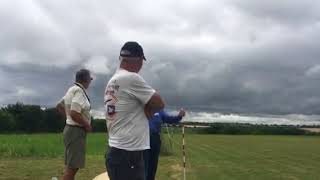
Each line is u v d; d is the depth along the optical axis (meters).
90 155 29.39
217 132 103.06
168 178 16.81
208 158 29.25
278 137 101.62
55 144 35.91
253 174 19.70
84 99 9.31
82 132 9.34
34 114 116.00
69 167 9.33
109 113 5.72
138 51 5.77
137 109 5.69
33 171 16.95
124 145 5.63
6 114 113.88
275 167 23.28
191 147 44.47
